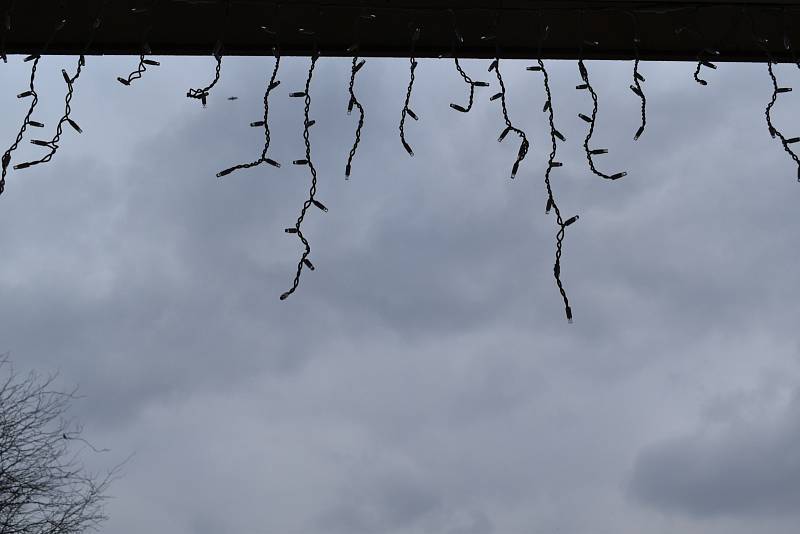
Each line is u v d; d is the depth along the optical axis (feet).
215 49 4.48
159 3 4.33
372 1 4.34
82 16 4.42
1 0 4.33
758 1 4.40
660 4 4.43
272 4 4.34
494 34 4.58
